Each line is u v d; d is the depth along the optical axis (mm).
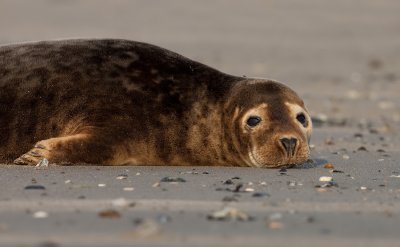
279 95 30734
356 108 53812
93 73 30906
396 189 25734
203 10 121625
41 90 30641
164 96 30953
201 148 30938
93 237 17938
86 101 30391
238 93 31047
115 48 32000
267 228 19125
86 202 22031
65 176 26578
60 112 30328
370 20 116000
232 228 19047
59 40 32781
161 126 30516
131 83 30875
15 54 31812
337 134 41875
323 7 124750
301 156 29406
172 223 19516
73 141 29156
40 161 28672
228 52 89688
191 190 24484
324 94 61031
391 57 89000
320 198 23531
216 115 31219
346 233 18906
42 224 19188
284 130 29516
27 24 111625
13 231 18484
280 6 124938
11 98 30641
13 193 23297
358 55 90625
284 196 23734
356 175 28797
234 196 23531
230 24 111562
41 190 23844
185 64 32312
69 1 130875
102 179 26219
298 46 96188
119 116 30219
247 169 29766
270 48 94062
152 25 111125
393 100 58281
